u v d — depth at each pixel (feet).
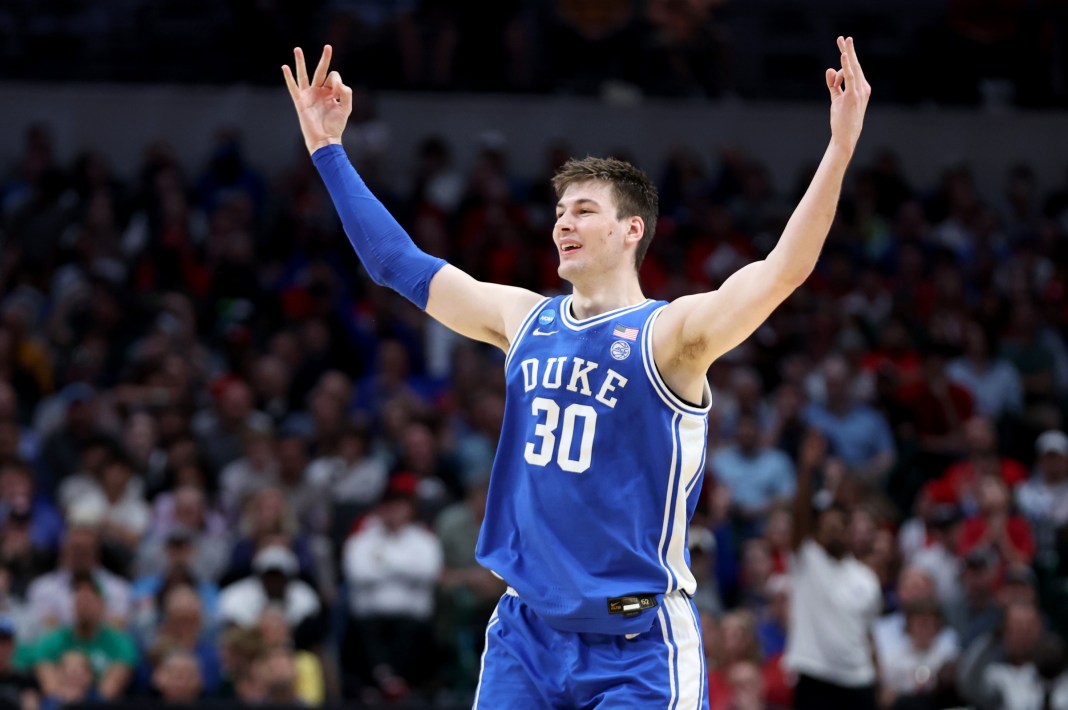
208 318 113.29
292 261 119.65
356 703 70.49
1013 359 115.85
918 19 151.64
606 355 33.76
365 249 37.58
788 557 78.84
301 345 107.96
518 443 34.71
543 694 34.04
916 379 105.50
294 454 89.81
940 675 77.00
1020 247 130.11
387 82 141.49
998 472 93.66
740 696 71.15
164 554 82.23
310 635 76.79
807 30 151.02
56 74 140.15
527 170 141.59
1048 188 146.72
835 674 74.69
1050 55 150.10
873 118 146.51
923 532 92.17
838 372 102.01
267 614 72.90
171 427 93.81
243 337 107.34
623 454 33.45
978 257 128.77
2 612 75.82
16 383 102.12
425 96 141.18
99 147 137.18
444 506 88.94
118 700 69.00
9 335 102.99
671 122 143.54
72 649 73.51
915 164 146.41
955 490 95.81
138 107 137.69
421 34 143.74
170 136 137.69
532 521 33.86
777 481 94.48
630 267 35.19
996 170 146.72
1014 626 76.13
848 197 134.72
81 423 93.81
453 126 140.97
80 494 87.45
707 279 122.31
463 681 79.51
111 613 77.05
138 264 116.88
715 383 105.91
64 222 121.70
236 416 96.07
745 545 87.30
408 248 37.42
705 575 78.18
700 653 34.35
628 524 33.27
